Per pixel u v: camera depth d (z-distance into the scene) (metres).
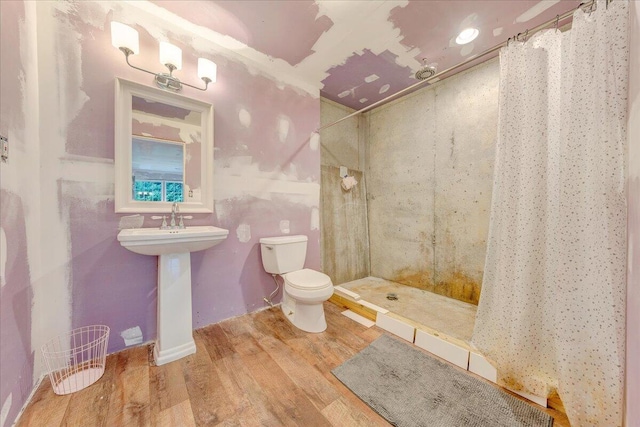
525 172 1.23
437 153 2.57
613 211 0.94
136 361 1.39
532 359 1.17
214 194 1.83
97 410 1.06
